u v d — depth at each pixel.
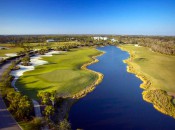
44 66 96.56
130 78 82.12
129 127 43.19
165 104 54.31
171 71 88.69
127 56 144.88
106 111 50.72
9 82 61.91
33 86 62.97
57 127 37.16
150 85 70.81
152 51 165.62
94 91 65.38
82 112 49.88
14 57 115.69
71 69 89.06
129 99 59.00
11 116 40.22
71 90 62.12
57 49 162.38
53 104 47.38
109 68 101.25
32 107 43.00
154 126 43.78
